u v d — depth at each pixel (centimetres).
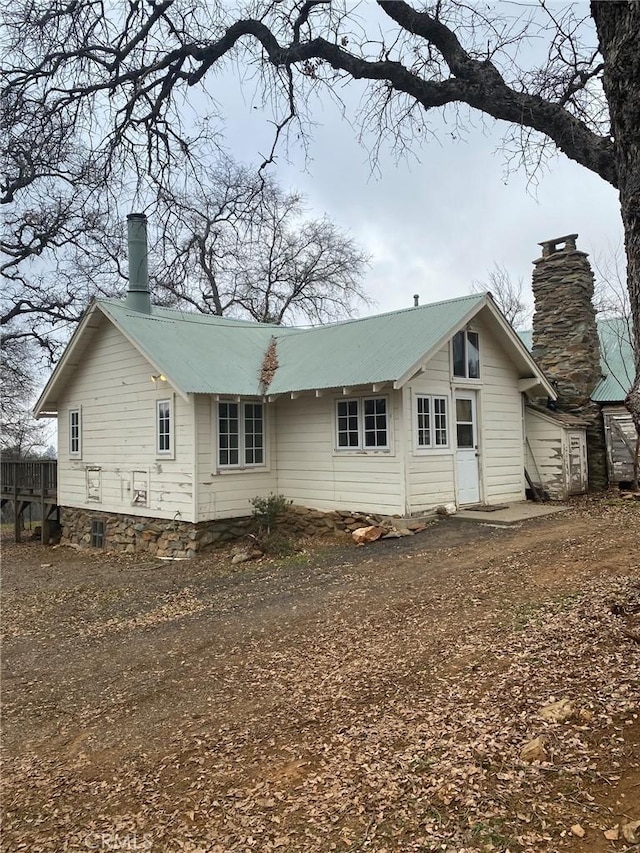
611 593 622
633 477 1452
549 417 1445
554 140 479
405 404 1170
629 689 412
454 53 511
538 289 1598
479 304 1266
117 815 382
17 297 2353
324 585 865
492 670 493
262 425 1375
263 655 618
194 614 810
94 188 653
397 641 599
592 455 1536
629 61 355
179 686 571
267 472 1379
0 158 621
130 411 1422
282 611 762
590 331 1552
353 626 664
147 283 1523
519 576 759
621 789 319
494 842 299
